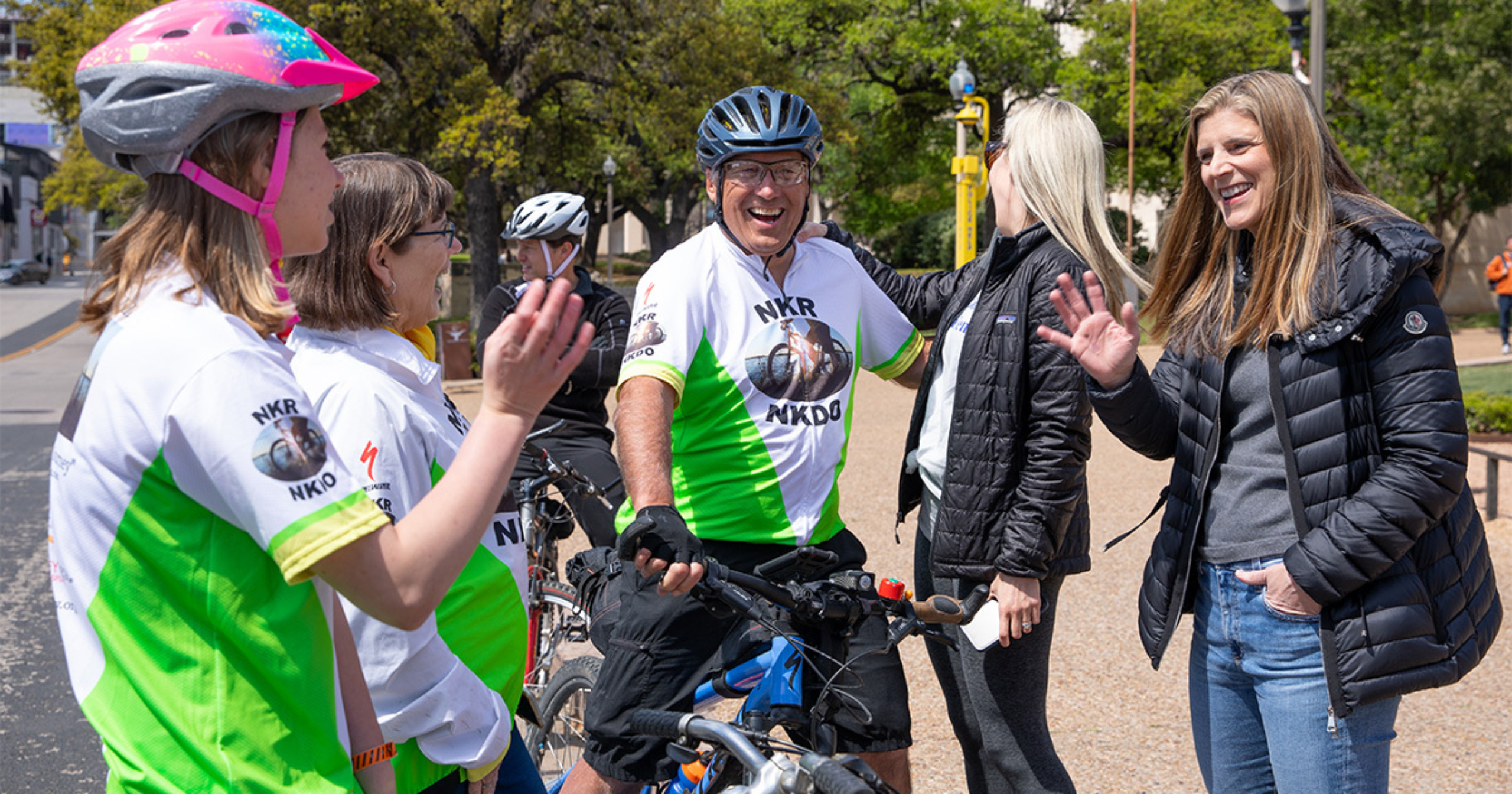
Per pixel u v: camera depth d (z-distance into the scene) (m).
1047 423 2.54
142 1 17.25
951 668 2.88
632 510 2.66
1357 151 24.69
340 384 1.87
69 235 103.31
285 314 1.43
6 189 83.19
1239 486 2.28
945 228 42.97
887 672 2.48
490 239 19.30
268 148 1.42
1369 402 2.12
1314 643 2.17
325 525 1.33
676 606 2.55
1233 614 2.29
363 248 1.98
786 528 2.57
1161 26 23.98
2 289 50.44
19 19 19.95
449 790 1.93
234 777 1.37
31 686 4.66
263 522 1.32
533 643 3.96
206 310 1.37
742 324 2.54
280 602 1.40
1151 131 24.81
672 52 18.84
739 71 19.00
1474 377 15.54
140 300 1.38
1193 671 2.44
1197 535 2.34
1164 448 2.49
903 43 24.05
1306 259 2.14
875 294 2.86
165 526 1.35
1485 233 28.11
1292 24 10.10
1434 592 2.16
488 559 2.02
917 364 2.96
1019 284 2.60
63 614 1.41
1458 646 2.18
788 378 2.55
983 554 2.59
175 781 1.37
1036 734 2.75
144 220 1.41
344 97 1.52
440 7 16.97
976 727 2.85
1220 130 2.24
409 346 2.04
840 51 25.38
